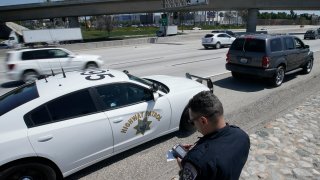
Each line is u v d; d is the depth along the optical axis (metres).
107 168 4.52
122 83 4.61
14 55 11.63
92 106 4.20
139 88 4.80
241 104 7.73
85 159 4.13
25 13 56.19
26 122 3.60
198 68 14.23
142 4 49.56
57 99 3.91
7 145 3.38
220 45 27.36
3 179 3.42
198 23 122.12
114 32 81.50
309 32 37.19
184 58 18.91
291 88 9.43
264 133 5.63
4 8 53.81
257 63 9.41
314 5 49.75
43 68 12.17
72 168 4.03
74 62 13.12
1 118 3.52
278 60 9.48
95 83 4.34
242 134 1.85
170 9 50.16
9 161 3.39
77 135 3.94
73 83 4.29
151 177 4.25
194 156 1.71
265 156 4.70
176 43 36.16
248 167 4.38
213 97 1.83
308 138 5.36
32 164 3.58
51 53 12.48
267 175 4.16
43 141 3.62
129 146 4.68
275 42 9.45
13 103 3.83
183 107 5.43
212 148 1.71
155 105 4.91
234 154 1.73
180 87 5.64
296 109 7.11
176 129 5.45
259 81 10.66
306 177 4.11
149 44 35.50
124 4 50.16
